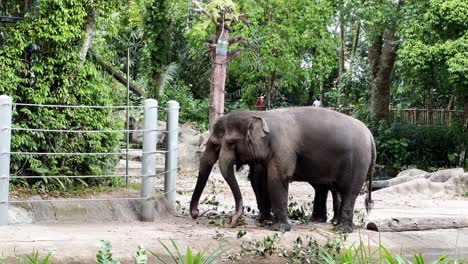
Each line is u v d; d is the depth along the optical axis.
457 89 19.64
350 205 8.79
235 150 8.80
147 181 9.20
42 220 8.68
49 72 9.99
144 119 9.21
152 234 8.03
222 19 16.19
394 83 29.86
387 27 22.61
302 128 8.65
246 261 7.45
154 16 23.47
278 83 27.25
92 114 10.44
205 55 29.44
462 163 21.27
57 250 7.10
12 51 9.70
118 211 9.23
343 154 8.64
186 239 7.87
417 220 9.57
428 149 22.81
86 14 10.18
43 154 9.11
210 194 13.43
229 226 8.82
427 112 25.64
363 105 28.09
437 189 15.53
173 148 9.99
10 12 10.23
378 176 22.03
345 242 8.23
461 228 9.81
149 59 24.14
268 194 9.09
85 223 8.76
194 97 30.83
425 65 19.16
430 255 8.33
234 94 31.39
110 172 10.80
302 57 26.86
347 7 23.16
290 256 7.65
